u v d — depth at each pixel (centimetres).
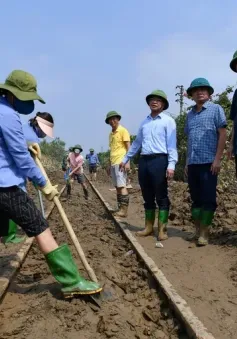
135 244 684
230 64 595
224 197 938
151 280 539
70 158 1486
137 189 1631
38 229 421
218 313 432
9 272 532
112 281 513
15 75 420
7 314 427
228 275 534
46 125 621
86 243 757
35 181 432
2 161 408
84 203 1415
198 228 697
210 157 645
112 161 943
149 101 708
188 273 548
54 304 423
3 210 417
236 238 662
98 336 387
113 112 910
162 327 422
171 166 689
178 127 1883
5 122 395
